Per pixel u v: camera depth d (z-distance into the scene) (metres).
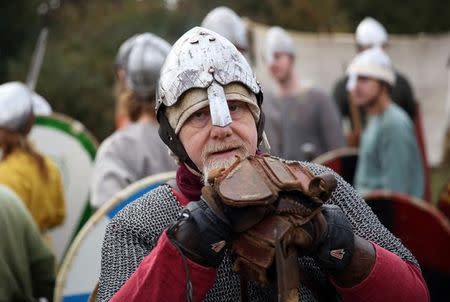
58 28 18.69
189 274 3.06
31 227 5.90
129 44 7.34
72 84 16.08
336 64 17.03
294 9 21.16
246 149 3.38
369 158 8.37
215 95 3.31
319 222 3.04
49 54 16.77
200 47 3.38
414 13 22.16
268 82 13.87
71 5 19.75
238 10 21.09
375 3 22.14
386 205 6.13
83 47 18.17
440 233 6.07
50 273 5.96
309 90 9.48
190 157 3.42
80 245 5.15
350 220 3.57
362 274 3.19
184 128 3.40
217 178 3.05
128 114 6.47
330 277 3.26
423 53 17.89
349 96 11.62
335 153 8.44
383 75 8.30
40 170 7.11
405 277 3.29
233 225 3.02
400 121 8.29
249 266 3.01
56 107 15.95
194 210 3.06
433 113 17.80
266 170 3.03
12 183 6.93
